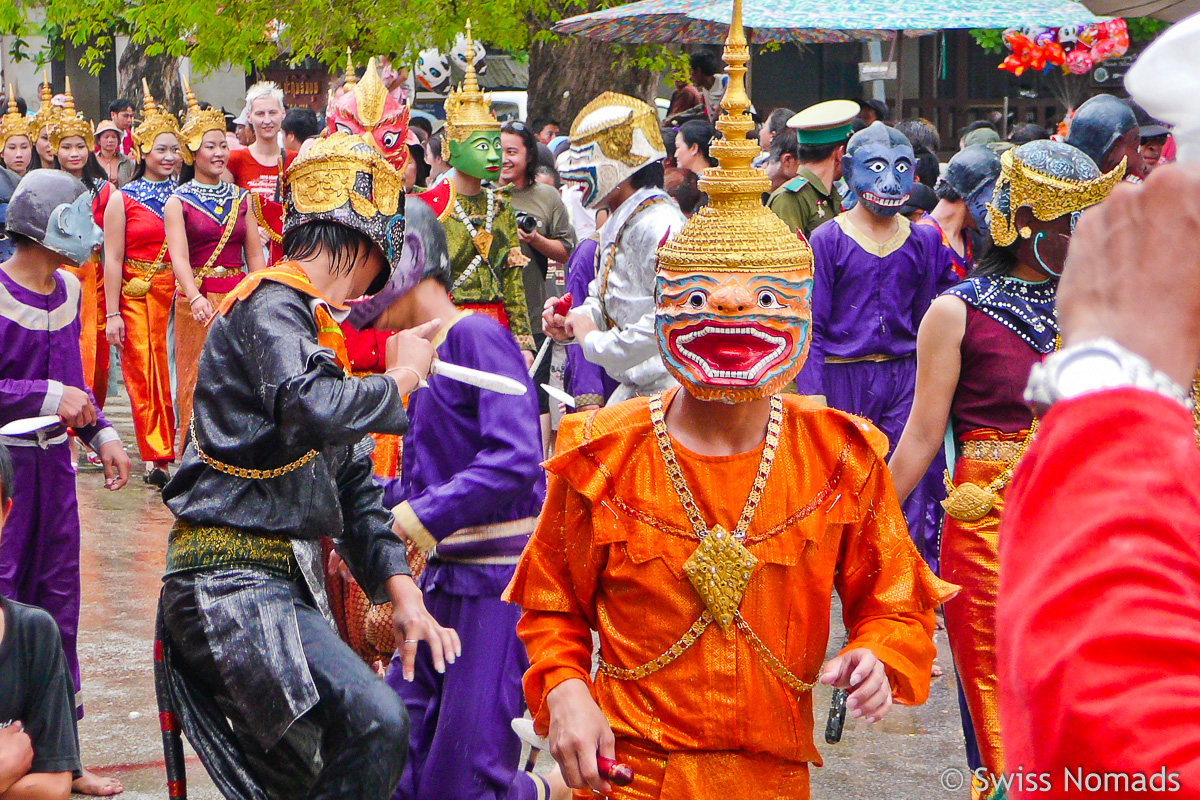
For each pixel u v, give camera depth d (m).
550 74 13.72
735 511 2.25
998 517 3.28
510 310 7.12
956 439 3.43
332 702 2.83
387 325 3.42
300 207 2.98
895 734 4.70
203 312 8.02
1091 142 5.27
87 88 24.80
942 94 18.42
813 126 7.18
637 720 2.30
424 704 3.50
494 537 3.40
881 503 2.33
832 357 6.05
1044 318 3.28
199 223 8.16
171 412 8.42
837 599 6.19
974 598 3.29
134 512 7.79
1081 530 0.89
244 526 2.86
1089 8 10.21
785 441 2.28
